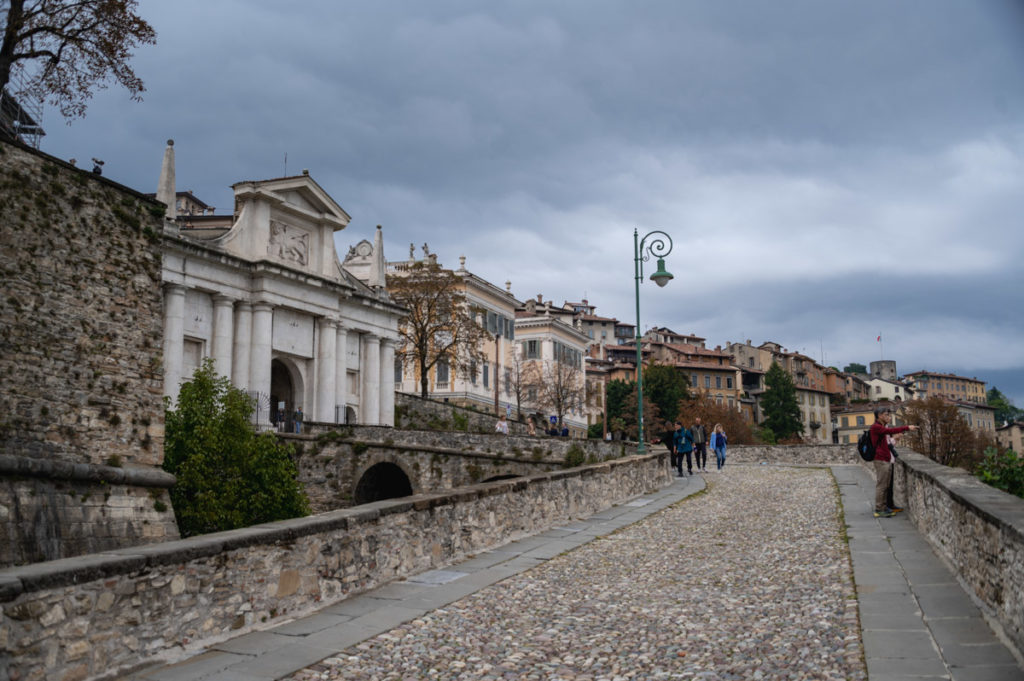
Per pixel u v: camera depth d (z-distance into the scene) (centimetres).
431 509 1360
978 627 870
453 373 8112
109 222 2412
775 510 2039
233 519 2827
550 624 988
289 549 1018
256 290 4944
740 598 1095
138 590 805
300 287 5222
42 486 2055
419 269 6762
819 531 1641
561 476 1936
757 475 3184
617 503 2292
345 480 4428
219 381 3083
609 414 10250
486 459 4159
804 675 760
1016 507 924
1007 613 813
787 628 929
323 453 4484
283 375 5472
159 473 2425
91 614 754
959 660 768
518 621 1002
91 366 2298
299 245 5431
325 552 1084
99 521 2200
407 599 1113
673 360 12888
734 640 895
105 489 2244
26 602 695
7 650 676
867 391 17500
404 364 6844
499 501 1616
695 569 1316
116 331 2389
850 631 894
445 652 870
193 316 4641
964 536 1049
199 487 2816
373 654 861
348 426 4541
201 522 2805
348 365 5750
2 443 2044
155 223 2570
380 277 6138
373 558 1190
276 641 903
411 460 4322
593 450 3900
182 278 4494
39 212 2216
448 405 6044
